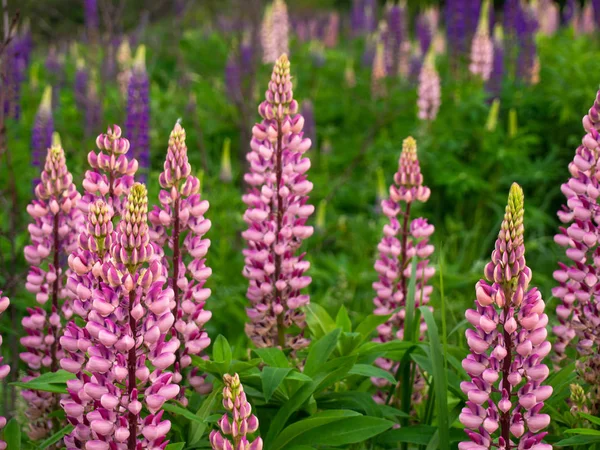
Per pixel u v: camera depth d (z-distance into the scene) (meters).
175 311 3.22
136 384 2.66
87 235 2.86
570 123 8.90
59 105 9.68
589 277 3.36
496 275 2.60
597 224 3.51
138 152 6.61
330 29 16.42
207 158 8.71
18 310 5.16
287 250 3.68
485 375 2.65
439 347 3.15
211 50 12.78
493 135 8.31
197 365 3.26
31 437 3.52
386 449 3.61
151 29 13.10
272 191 3.62
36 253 3.48
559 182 8.38
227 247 6.03
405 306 3.77
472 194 8.32
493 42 10.55
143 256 2.54
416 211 7.95
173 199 3.22
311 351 3.38
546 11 13.79
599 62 9.22
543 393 2.68
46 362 3.52
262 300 3.74
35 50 13.23
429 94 8.91
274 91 3.56
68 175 3.48
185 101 9.73
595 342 3.39
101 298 2.54
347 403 3.46
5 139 5.02
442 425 3.05
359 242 7.42
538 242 7.19
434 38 13.39
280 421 3.15
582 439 2.95
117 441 2.62
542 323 2.64
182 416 3.21
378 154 8.93
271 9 11.62
